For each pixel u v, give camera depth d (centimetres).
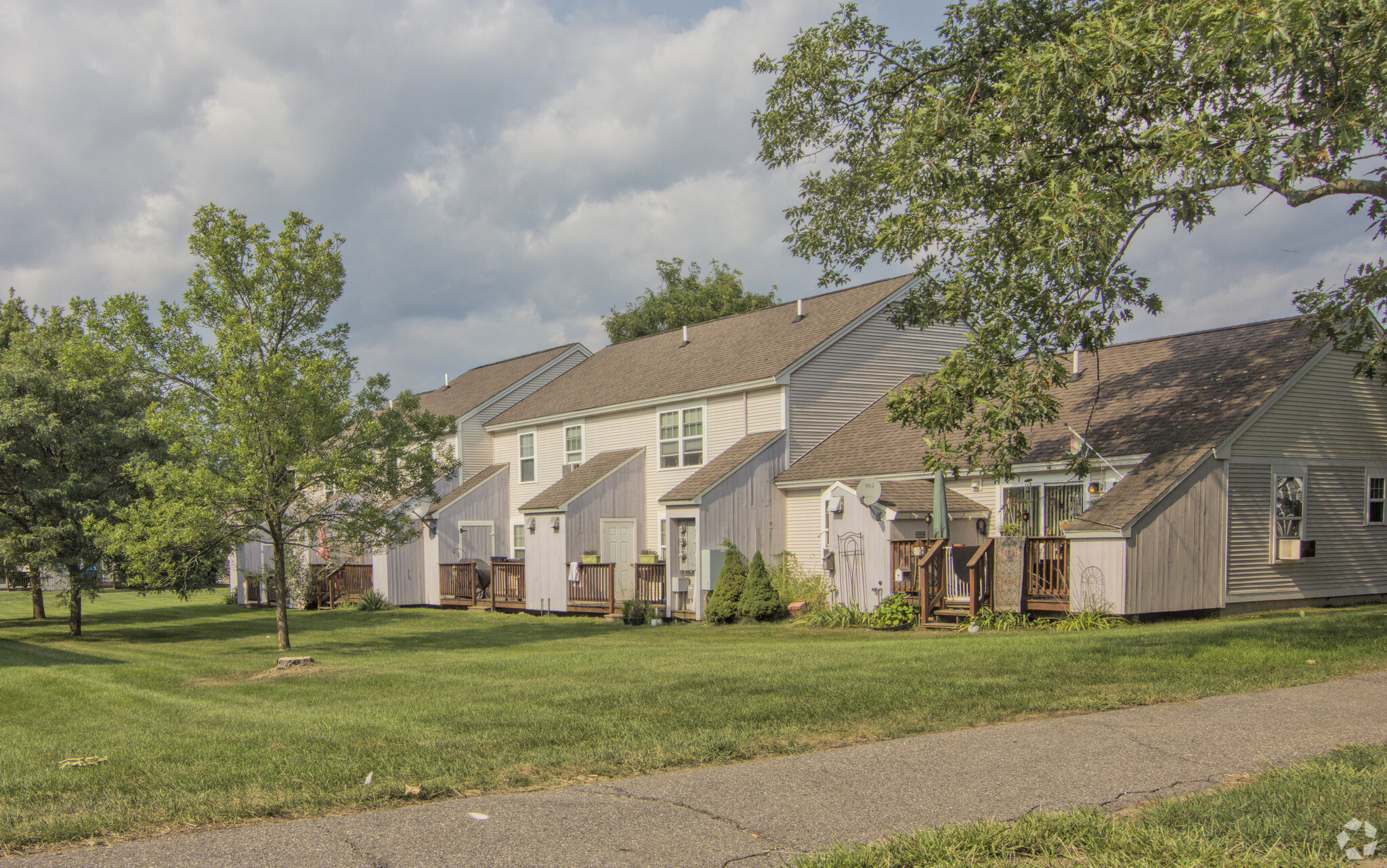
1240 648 1170
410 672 1319
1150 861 484
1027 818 546
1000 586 1798
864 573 2086
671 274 5838
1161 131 1248
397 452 1800
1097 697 911
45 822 580
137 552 1680
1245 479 1811
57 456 2338
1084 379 2241
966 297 1526
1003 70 1527
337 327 1786
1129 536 1639
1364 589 1975
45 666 1598
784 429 2472
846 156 2266
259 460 1667
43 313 3073
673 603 2359
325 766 714
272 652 1817
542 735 808
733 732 798
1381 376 1767
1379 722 788
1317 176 1342
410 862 506
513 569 2800
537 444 3269
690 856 512
